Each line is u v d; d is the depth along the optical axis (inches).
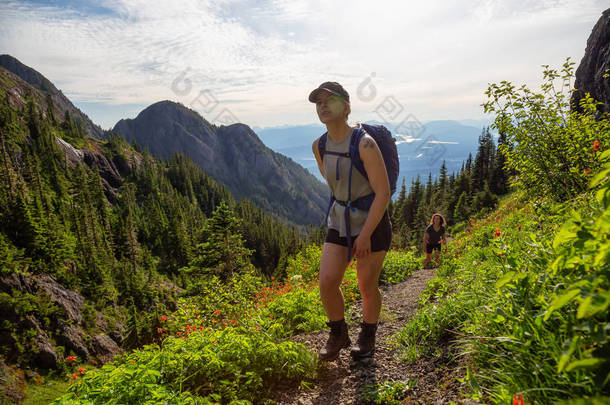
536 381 53.9
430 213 2498.8
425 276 310.3
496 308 70.6
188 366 96.4
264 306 264.8
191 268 922.7
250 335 125.8
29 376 1385.3
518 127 195.9
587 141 172.2
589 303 37.3
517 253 90.4
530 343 57.7
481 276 123.1
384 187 89.7
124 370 85.7
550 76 187.0
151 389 80.0
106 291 2351.1
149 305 2502.5
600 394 42.7
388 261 362.3
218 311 237.0
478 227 455.5
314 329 172.7
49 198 3747.5
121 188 6063.0
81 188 4286.4
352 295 238.2
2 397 1228.5
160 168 7278.5
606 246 39.8
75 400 77.6
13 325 1503.4
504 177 2170.3
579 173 166.7
